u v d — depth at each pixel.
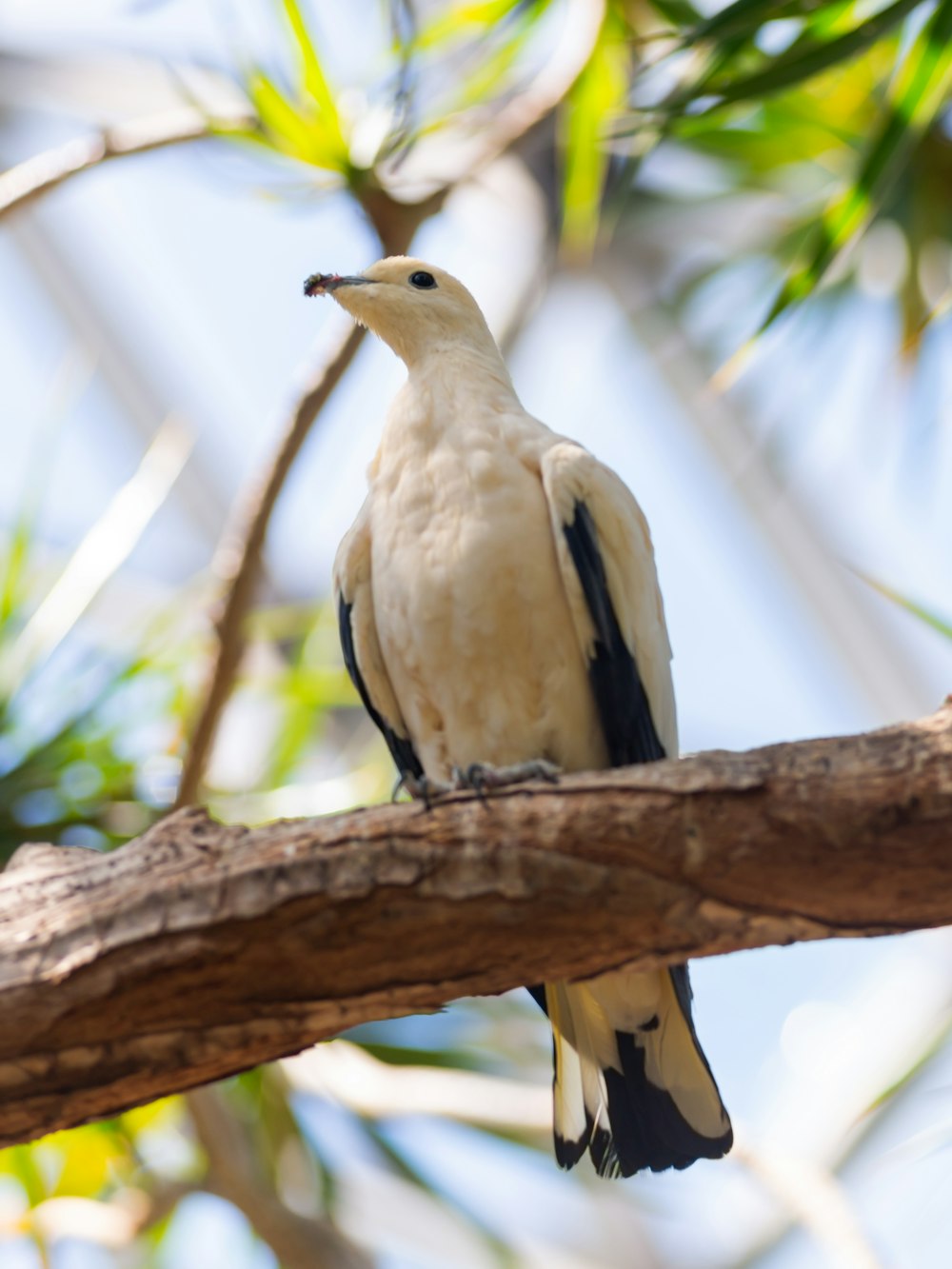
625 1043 6.94
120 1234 10.48
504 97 11.72
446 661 7.08
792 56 9.11
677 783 5.25
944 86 8.81
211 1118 10.48
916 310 12.04
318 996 5.40
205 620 11.37
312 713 11.84
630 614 7.22
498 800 5.34
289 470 9.52
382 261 8.56
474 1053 11.88
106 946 5.25
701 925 5.33
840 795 5.11
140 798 10.99
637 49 10.83
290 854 5.31
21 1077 5.38
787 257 13.47
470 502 7.06
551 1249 14.16
